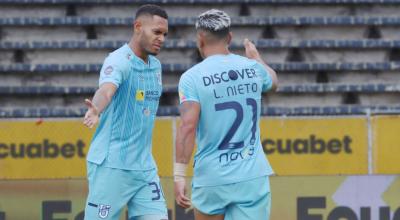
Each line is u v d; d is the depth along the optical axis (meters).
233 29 31.47
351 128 24.27
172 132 23.88
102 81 15.39
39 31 30.98
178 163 14.70
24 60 30.22
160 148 23.84
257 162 14.84
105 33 31.16
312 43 30.89
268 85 15.35
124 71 15.72
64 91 28.98
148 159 16.64
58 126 23.69
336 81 30.69
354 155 24.30
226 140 14.70
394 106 29.59
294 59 31.09
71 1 31.50
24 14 31.52
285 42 30.73
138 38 15.96
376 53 31.42
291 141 24.12
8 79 29.59
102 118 16.31
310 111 28.95
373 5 32.62
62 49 30.17
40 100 29.19
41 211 23.06
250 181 14.70
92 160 16.38
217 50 14.86
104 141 16.31
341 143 24.25
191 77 14.59
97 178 16.38
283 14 32.34
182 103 14.59
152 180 16.72
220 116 14.60
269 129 24.08
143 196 16.62
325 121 24.19
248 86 14.80
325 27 31.88
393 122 24.33
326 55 31.19
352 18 31.75
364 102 30.12
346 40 31.02
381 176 23.78
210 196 14.91
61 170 23.69
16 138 23.55
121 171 16.28
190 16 31.84
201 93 14.52
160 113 28.42
